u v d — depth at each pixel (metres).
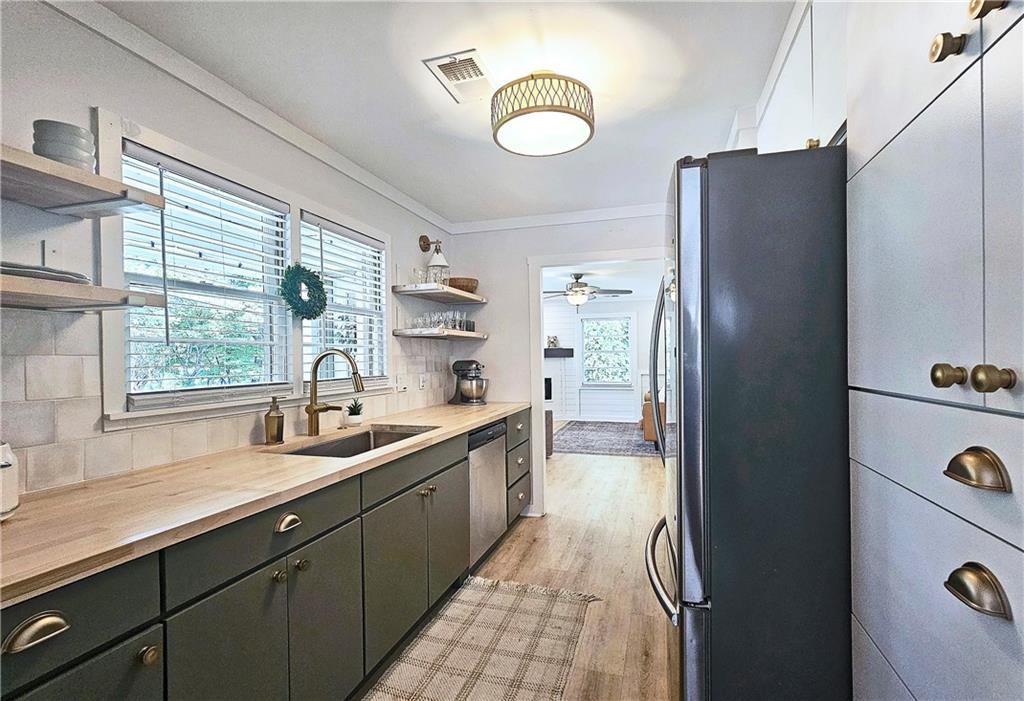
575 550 3.23
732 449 1.16
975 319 0.61
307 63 1.84
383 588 1.91
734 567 1.16
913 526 0.79
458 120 2.31
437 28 1.66
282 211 2.28
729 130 2.46
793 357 1.13
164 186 1.74
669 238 1.40
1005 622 0.56
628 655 2.07
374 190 3.07
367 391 2.94
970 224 0.62
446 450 2.49
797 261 1.13
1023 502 0.53
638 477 5.19
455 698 1.81
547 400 10.09
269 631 1.35
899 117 0.82
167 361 1.76
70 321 1.45
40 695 0.85
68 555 0.91
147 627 1.04
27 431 1.34
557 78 1.83
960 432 0.65
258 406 2.13
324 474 1.57
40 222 1.38
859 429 1.03
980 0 0.56
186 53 1.77
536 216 4.02
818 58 1.38
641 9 1.58
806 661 1.12
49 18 1.41
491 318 4.16
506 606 2.49
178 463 1.74
